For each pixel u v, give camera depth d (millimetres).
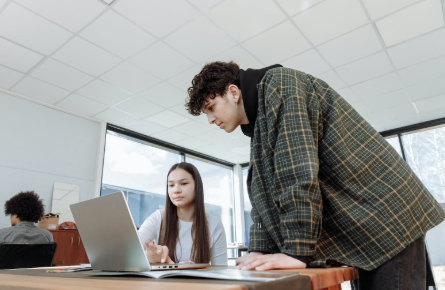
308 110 759
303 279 401
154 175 6477
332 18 2797
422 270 699
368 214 682
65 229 3416
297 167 664
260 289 309
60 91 3955
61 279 509
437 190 4914
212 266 813
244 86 864
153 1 2549
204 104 978
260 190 769
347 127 780
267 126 766
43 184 4027
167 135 5617
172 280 436
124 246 665
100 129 4855
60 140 4332
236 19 2775
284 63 3451
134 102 4297
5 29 2832
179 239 1427
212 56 3287
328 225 726
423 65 3564
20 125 3967
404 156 5301
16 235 2510
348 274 592
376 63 3504
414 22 2881
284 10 2684
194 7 2625
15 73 3533
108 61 3350
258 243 762
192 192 1444
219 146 6289
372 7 2689
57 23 2777
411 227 692
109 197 677
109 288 324
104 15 2693
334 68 3578
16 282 446
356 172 723
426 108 4648
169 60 3348
